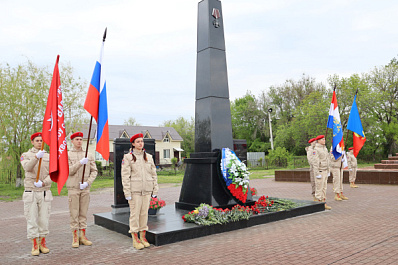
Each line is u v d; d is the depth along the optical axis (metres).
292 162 33.97
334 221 7.45
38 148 5.77
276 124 50.72
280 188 15.66
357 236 5.99
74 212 5.86
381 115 37.59
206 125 8.48
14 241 6.55
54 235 6.91
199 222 6.43
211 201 7.73
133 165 5.71
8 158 19.17
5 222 8.92
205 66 8.76
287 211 7.99
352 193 12.61
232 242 5.84
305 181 18.58
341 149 10.80
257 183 18.92
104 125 6.02
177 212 7.94
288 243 5.67
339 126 10.87
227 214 6.94
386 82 37.12
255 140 54.12
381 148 39.28
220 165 7.93
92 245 5.94
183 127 66.25
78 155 6.16
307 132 35.28
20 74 19.95
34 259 5.20
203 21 8.97
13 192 17.42
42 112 19.98
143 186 5.70
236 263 4.69
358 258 4.71
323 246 5.41
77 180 5.93
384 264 4.42
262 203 7.93
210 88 8.52
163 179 23.94
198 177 8.23
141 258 5.05
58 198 14.56
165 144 48.47
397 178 15.00
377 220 7.37
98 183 21.72
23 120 19.53
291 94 48.72
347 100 33.25
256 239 6.02
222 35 9.05
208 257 5.00
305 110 35.47
